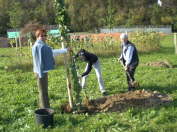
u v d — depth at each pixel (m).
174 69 15.05
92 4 63.88
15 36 23.47
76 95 8.64
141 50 22.50
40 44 8.09
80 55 10.25
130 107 8.63
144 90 9.98
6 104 9.70
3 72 15.69
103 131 7.41
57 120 8.10
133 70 10.53
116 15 63.59
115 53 21.00
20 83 12.88
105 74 14.02
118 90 11.09
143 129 7.38
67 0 64.12
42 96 8.49
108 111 8.55
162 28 58.38
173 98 9.56
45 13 57.03
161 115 8.11
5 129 7.80
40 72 8.13
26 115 8.68
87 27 61.03
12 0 58.97
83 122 7.95
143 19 63.34
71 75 8.55
